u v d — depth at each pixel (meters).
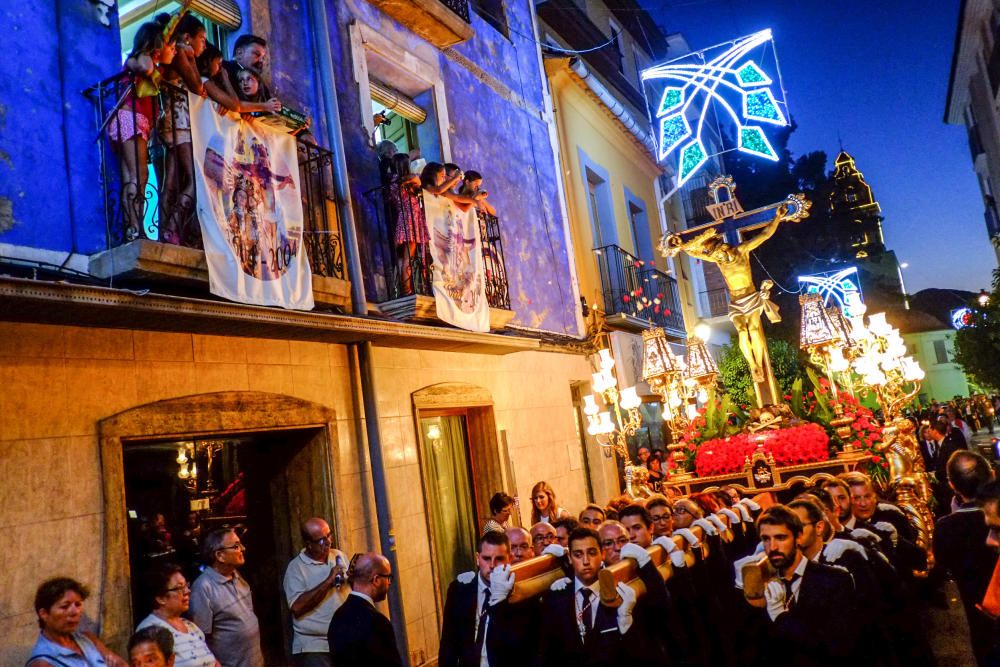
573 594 4.29
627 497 7.05
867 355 8.76
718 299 20.20
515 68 11.57
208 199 5.30
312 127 7.32
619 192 15.57
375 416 6.94
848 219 45.09
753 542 7.00
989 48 21.36
